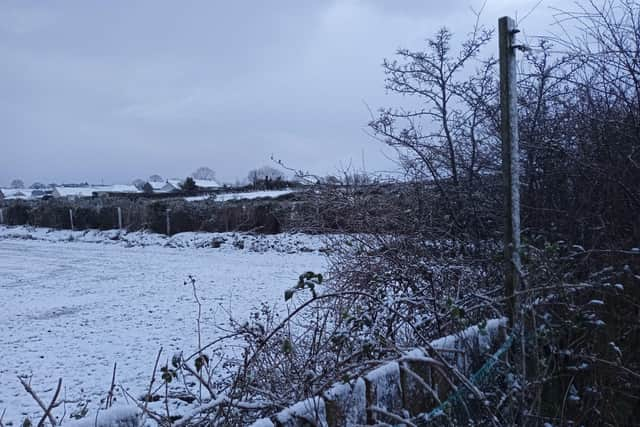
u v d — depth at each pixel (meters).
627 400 3.82
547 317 3.84
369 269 4.96
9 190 87.44
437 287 4.74
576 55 4.62
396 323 4.14
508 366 3.45
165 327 9.47
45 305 11.91
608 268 3.76
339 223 5.94
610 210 4.34
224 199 27.52
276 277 14.80
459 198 5.68
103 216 30.50
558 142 4.77
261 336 3.76
